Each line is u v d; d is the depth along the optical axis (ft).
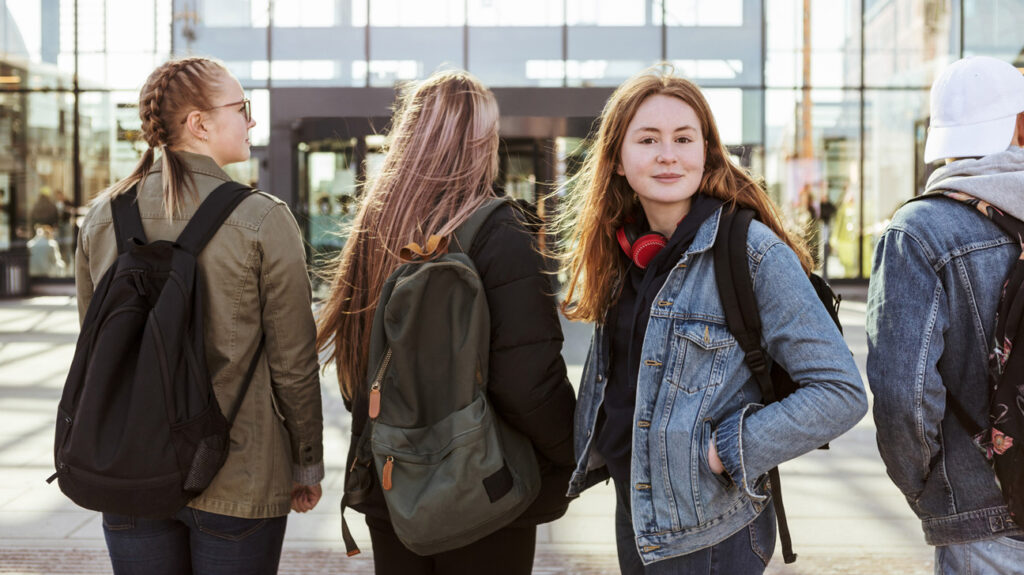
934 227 5.78
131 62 56.65
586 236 6.70
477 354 6.35
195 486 6.31
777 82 53.67
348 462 7.08
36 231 57.06
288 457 7.10
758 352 5.75
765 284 5.69
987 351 5.63
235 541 6.75
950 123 6.03
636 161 6.17
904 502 13.96
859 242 54.65
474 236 6.61
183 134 6.98
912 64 53.78
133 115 56.75
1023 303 5.44
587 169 6.98
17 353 30.48
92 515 13.43
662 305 5.98
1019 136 6.07
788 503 13.98
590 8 52.08
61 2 56.49
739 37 53.42
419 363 6.40
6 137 57.21
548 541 12.37
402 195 6.89
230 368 6.70
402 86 7.74
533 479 6.63
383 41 51.65
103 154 57.06
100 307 6.42
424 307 6.37
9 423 19.83
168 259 6.50
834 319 6.02
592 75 52.03
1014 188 5.66
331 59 51.75
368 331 7.04
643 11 52.47
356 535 12.73
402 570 7.07
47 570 11.21
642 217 6.73
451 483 6.17
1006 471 5.42
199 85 6.91
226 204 6.77
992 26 52.65
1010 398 5.42
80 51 56.65
